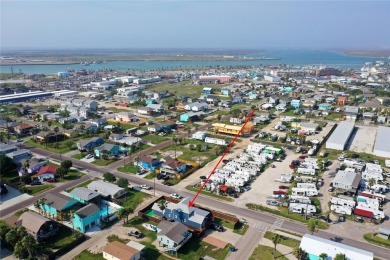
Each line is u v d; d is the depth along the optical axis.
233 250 62.25
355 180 88.31
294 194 85.50
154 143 128.12
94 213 70.00
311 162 106.94
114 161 108.50
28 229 64.62
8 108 185.62
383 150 115.12
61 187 88.62
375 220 73.81
